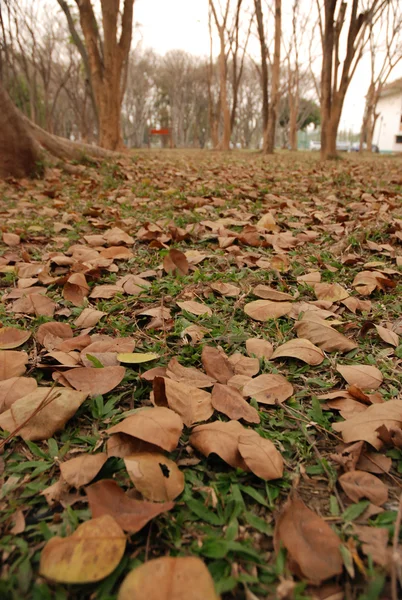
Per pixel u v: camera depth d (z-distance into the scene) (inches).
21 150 214.2
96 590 30.1
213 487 38.5
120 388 53.6
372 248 105.3
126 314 74.4
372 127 829.8
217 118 896.3
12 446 44.3
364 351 63.9
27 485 39.2
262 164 359.3
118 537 31.2
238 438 41.6
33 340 64.6
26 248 109.8
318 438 46.6
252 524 35.4
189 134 2039.9
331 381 56.5
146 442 41.1
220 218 138.9
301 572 30.9
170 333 66.5
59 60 984.9
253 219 140.5
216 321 70.6
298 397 53.3
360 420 44.7
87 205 160.9
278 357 61.3
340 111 442.9
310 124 1870.1
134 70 1525.6
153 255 104.3
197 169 287.7
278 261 95.9
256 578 30.7
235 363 57.5
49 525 35.1
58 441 45.2
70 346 59.9
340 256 104.3
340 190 194.2
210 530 35.2
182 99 1672.0
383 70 791.7
